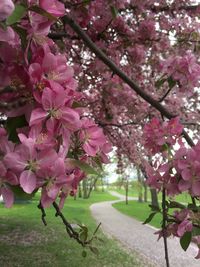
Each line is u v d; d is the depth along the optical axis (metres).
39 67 1.30
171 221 2.33
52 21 1.34
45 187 1.27
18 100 1.32
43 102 1.28
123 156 9.37
